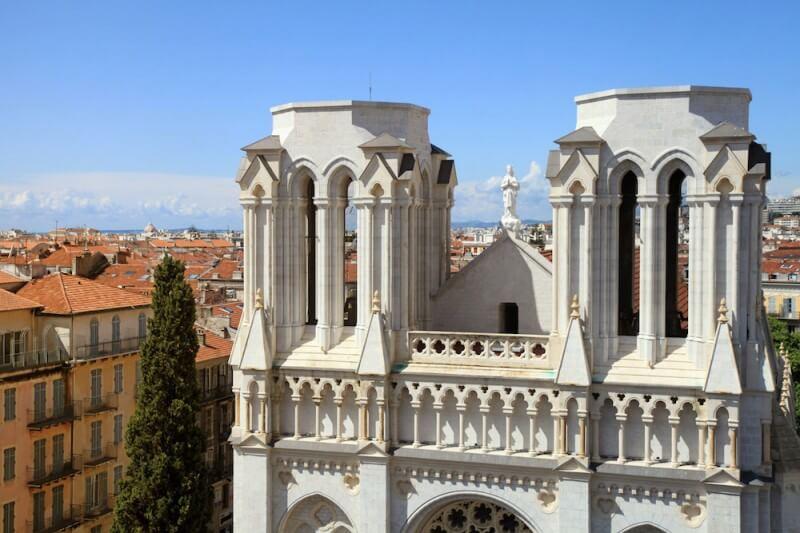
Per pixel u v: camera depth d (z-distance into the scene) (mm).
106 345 96625
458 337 51812
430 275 57625
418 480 51844
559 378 48656
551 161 49781
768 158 48594
